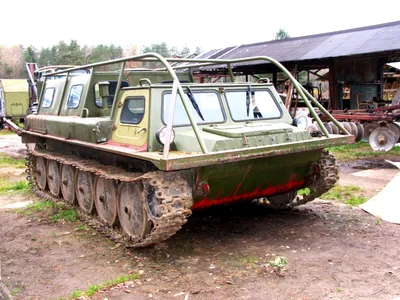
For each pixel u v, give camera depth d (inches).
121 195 263.0
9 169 543.2
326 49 666.2
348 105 797.2
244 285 198.1
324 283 197.9
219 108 272.4
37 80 600.1
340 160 537.0
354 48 619.8
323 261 223.1
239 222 293.7
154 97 247.1
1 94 1107.3
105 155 298.5
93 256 241.9
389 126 564.4
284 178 274.8
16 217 324.8
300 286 195.5
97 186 295.3
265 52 776.9
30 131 391.5
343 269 212.7
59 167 358.9
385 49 568.4
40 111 402.3
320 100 838.5
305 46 724.7
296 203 309.3
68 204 349.1
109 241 265.9
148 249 246.5
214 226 286.5
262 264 221.6
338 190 375.6
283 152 239.1
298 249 241.3
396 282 198.1
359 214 304.3
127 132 259.9
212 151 227.0
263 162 250.5
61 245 261.4
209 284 200.4
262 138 244.8
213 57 855.1
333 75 706.8
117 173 259.3
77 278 213.8
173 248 247.9
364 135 608.1
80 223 304.8
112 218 278.2
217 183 245.4
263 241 255.8
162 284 202.5
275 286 196.2
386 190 332.5
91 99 320.5
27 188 428.8
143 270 219.1
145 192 231.0
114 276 214.5
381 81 754.2
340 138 263.9
